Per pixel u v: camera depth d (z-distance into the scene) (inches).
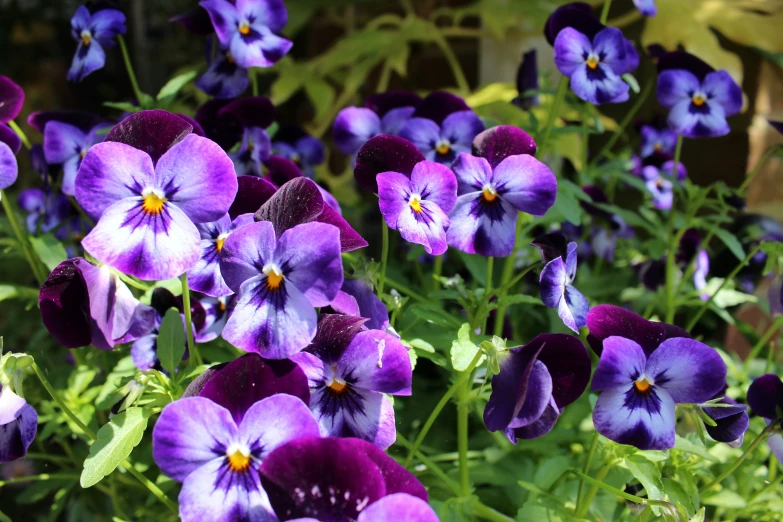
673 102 17.9
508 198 14.5
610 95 16.0
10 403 13.1
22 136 17.3
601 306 13.8
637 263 21.8
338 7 32.8
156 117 13.0
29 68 53.2
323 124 27.4
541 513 14.8
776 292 17.4
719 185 18.2
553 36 16.3
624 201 25.3
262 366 12.6
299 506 12.1
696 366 13.4
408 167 14.1
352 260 15.4
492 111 22.1
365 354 13.1
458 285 15.6
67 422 16.2
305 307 12.6
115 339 13.7
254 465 12.2
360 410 13.1
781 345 19.8
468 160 14.4
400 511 11.6
